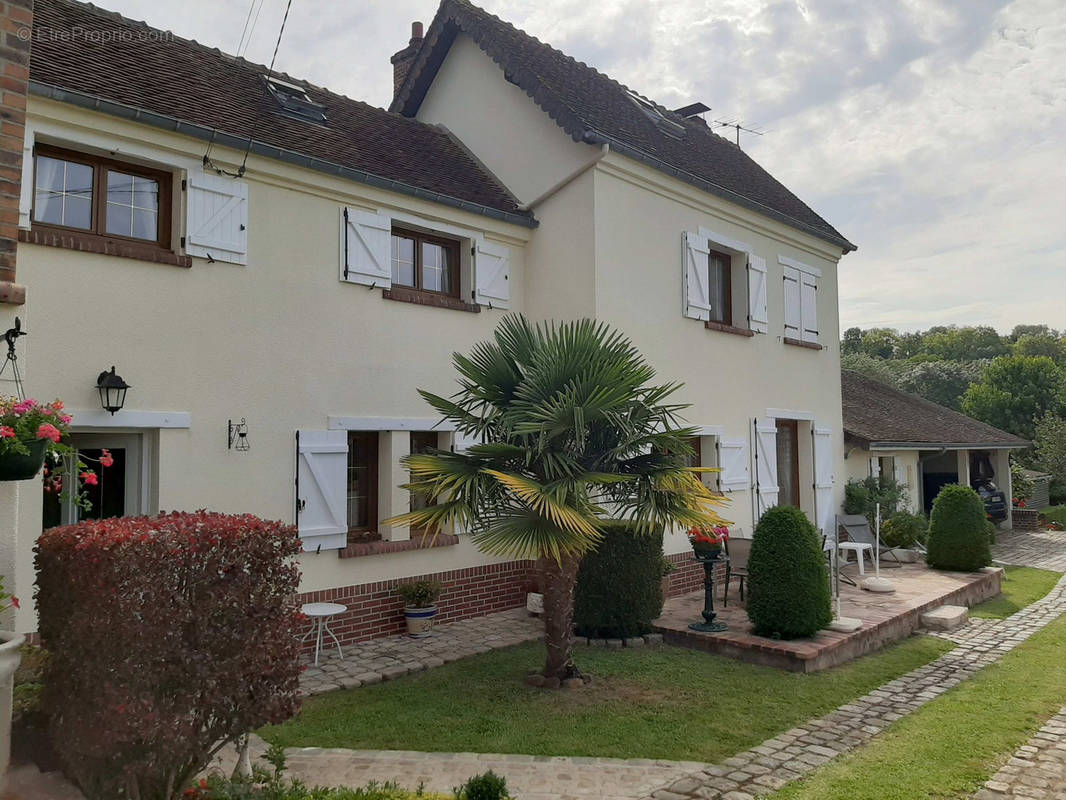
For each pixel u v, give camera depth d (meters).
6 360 4.20
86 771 3.45
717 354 12.27
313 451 8.20
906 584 11.34
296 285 8.24
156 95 7.75
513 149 11.32
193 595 3.45
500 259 10.57
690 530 7.34
